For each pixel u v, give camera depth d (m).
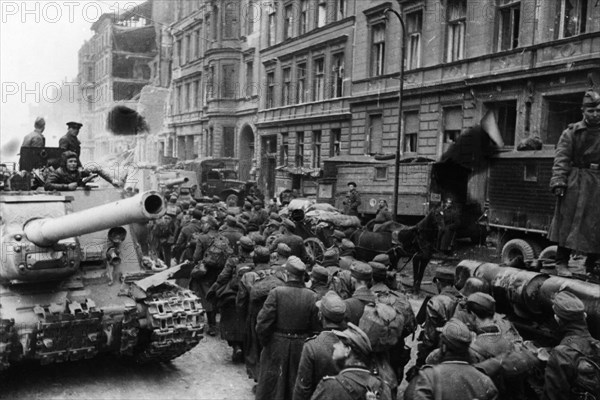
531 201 12.70
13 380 7.14
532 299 5.92
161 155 46.44
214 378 7.54
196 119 41.59
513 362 4.49
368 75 25.67
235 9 37.09
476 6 19.77
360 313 5.53
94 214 5.59
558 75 16.61
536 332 6.14
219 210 13.49
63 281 6.95
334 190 20.30
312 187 23.56
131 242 7.85
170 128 46.56
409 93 22.53
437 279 6.74
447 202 13.50
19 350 6.40
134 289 7.19
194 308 7.18
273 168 34.53
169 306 7.04
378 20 24.88
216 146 37.94
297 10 31.31
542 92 17.19
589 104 6.07
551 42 16.84
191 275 9.52
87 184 8.53
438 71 21.38
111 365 7.84
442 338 3.84
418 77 22.31
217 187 28.09
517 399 4.64
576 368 4.25
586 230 6.00
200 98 41.22
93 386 7.06
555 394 4.34
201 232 10.73
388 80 24.17
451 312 5.38
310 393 4.49
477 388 3.64
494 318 5.07
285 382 5.71
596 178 6.04
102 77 47.03
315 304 5.77
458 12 21.16
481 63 19.45
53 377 7.30
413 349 8.84
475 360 4.45
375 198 18.09
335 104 28.22
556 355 4.35
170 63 48.53
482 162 14.29
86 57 48.09
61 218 6.00
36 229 6.25
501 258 13.07
